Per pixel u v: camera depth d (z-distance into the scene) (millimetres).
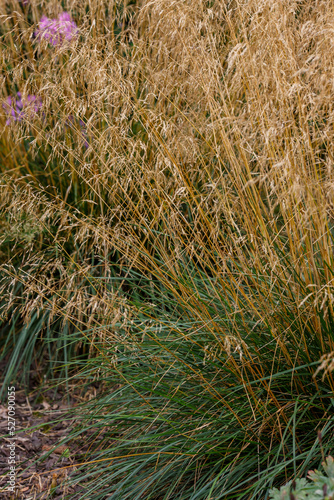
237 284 2311
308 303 2209
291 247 2232
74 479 2455
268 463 2184
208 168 2963
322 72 2225
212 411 2350
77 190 3613
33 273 3504
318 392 2143
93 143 2949
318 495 1582
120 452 2625
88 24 3229
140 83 3195
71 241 3598
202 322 2309
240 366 2293
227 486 2145
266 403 2139
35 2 3873
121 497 2275
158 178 2541
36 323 3580
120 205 2754
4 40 3945
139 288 3090
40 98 3027
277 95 2236
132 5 3475
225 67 3035
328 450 2082
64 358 3545
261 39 2340
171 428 2447
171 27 2588
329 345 2180
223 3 2537
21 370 3588
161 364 2629
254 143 2457
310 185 2162
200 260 2465
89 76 2721
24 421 3137
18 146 3748
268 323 2240
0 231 3395
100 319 3291
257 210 2326
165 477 2283
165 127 2479
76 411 2818
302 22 2607
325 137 2205
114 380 2682
